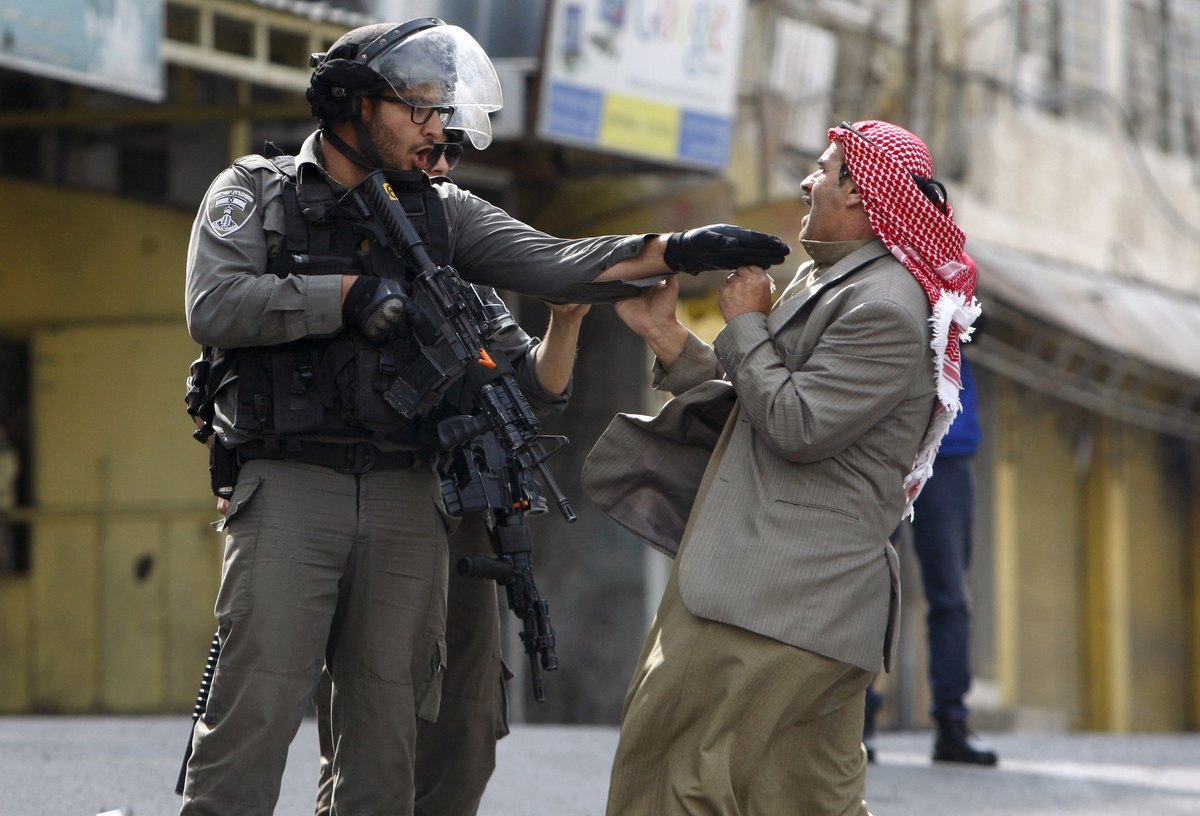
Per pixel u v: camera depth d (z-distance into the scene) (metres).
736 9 43.38
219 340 12.96
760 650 13.38
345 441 13.37
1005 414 54.91
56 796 20.36
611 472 15.01
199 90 40.25
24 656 41.50
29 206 41.62
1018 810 22.52
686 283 45.06
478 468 13.55
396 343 13.17
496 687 15.81
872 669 13.73
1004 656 54.44
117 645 41.34
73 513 41.56
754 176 48.59
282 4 36.28
